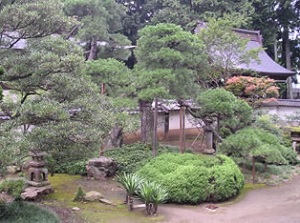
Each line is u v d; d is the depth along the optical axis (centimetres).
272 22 2952
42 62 659
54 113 604
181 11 2542
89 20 1647
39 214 671
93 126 681
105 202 834
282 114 1919
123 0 2919
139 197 819
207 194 867
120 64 1156
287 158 1303
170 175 872
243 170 1190
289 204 863
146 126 1378
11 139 549
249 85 1391
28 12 645
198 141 1661
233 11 2498
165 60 1005
